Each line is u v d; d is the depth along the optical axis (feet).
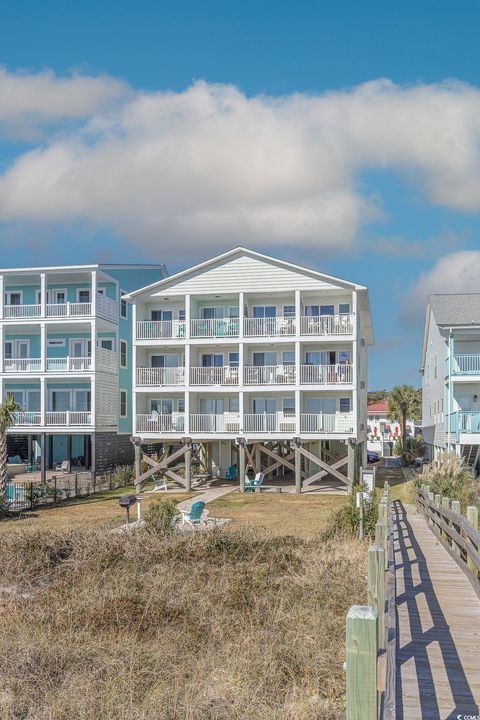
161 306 116.06
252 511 80.79
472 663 23.49
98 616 34.40
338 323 104.68
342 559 45.21
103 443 125.80
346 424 103.71
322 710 22.72
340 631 30.89
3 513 79.00
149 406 116.47
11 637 31.50
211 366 113.91
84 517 76.54
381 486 109.40
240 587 39.14
